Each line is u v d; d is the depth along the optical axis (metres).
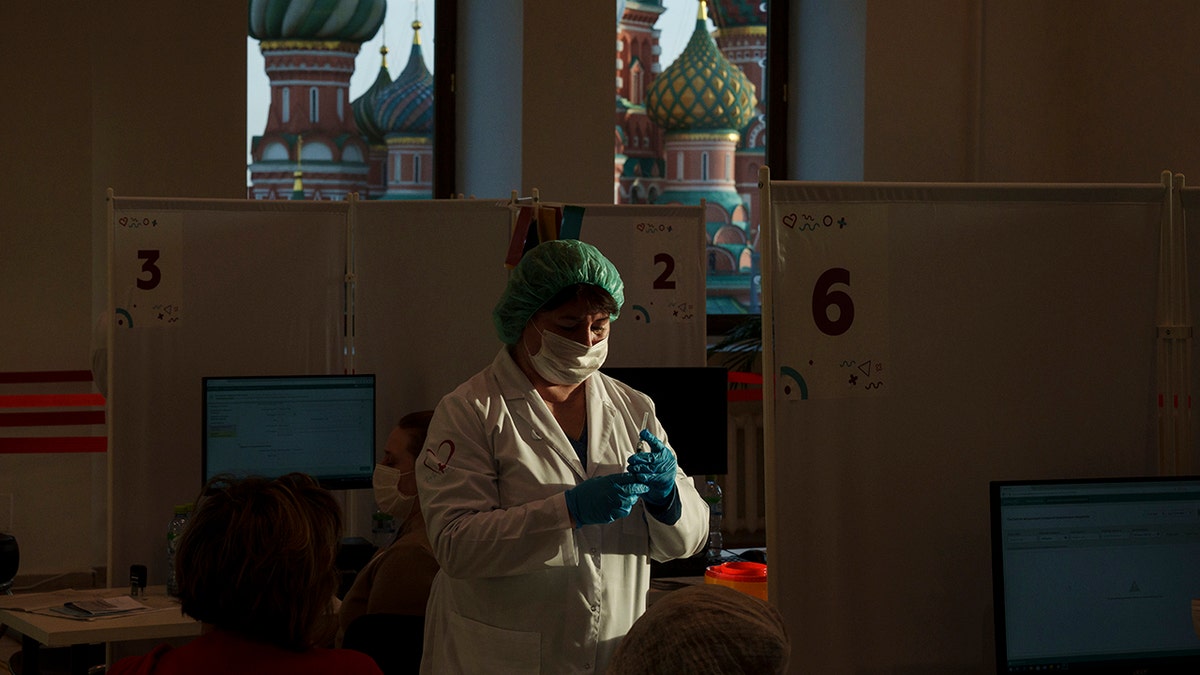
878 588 2.38
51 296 4.95
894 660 2.39
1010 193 2.40
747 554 3.70
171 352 3.64
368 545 3.67
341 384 3.68
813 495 2.35
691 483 2.19
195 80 5.29
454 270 3.84
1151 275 2.46
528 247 3.34
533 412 2.09
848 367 2.35
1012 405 2.42
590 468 2.09
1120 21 5.63
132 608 3.02
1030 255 2.42
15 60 4.88
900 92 5.97
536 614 2.00
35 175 4.91
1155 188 2.45
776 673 1.08
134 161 5.21
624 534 2.08
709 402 3.77
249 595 1.46
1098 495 2.25
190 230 3.65
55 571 4.95
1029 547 2.23
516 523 1.90
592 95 5.68
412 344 3.86
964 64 6.04
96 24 5.12
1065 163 6.05
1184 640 2.27
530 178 5.59
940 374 2.39
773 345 2.32
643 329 4.16
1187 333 2.45
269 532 1.47
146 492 3.63
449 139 5.98
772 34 6.38
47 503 4.94
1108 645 2.25
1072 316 2.44
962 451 2.40
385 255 3.85
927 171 6.01
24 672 3.06
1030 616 2.23
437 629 2.13
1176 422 2.47
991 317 2.41
